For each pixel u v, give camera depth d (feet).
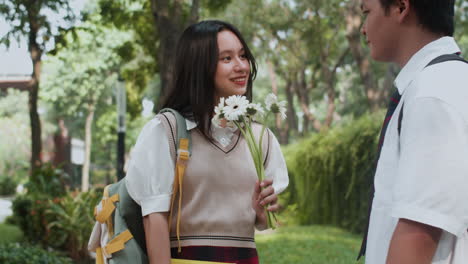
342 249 23.70
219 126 6.17
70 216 26.50
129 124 115.96
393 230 4.20
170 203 6.00
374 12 4.56
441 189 3.64
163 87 27.04
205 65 6.25
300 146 38.01
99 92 100.12
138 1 43.27
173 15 28.04
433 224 3.63
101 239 6.42
